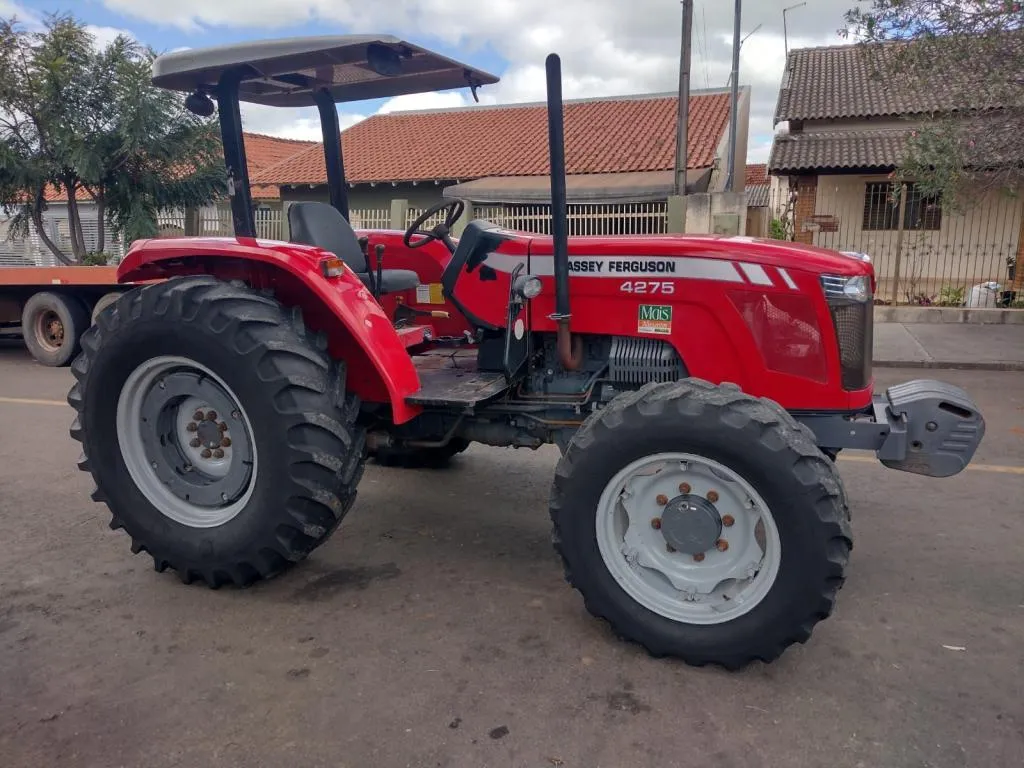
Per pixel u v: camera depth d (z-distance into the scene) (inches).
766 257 124.0
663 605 111.7
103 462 136.8
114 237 617.9
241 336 122.0
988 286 490.0
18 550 151.9
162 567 138.3
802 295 122.3
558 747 94.0
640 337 133.3
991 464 202.2
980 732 96.4
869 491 183.3
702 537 109.7
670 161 673.0
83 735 96.5
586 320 135.3
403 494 184.2
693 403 106.9
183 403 135.8
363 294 132.7
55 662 112.5
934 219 560.4
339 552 151.7
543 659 113.1
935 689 105.7
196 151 573.9
